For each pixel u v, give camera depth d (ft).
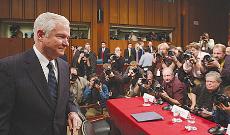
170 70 11.93
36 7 29.50
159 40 35.24
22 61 3.98
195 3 37.81
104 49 28.63
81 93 15.44
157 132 7.11
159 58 16.12
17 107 3.90
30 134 3.90
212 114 8.61
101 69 25.23
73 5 31.14
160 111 9.50
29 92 3.87
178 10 37.04
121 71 22.94
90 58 23.75
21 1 28.86
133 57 28.68
